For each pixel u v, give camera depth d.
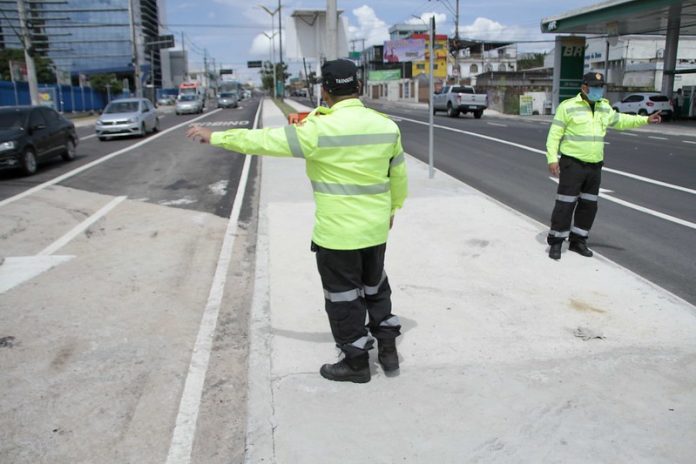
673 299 4.93
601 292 5.11
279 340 4.25
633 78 52.69
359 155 3.29
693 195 10.05
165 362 4.23
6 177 13.00
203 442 3.28
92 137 23.56
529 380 3.65
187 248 7.21
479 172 12.80
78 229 8.21
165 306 5.29
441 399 3.45
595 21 32.03
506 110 45.78
